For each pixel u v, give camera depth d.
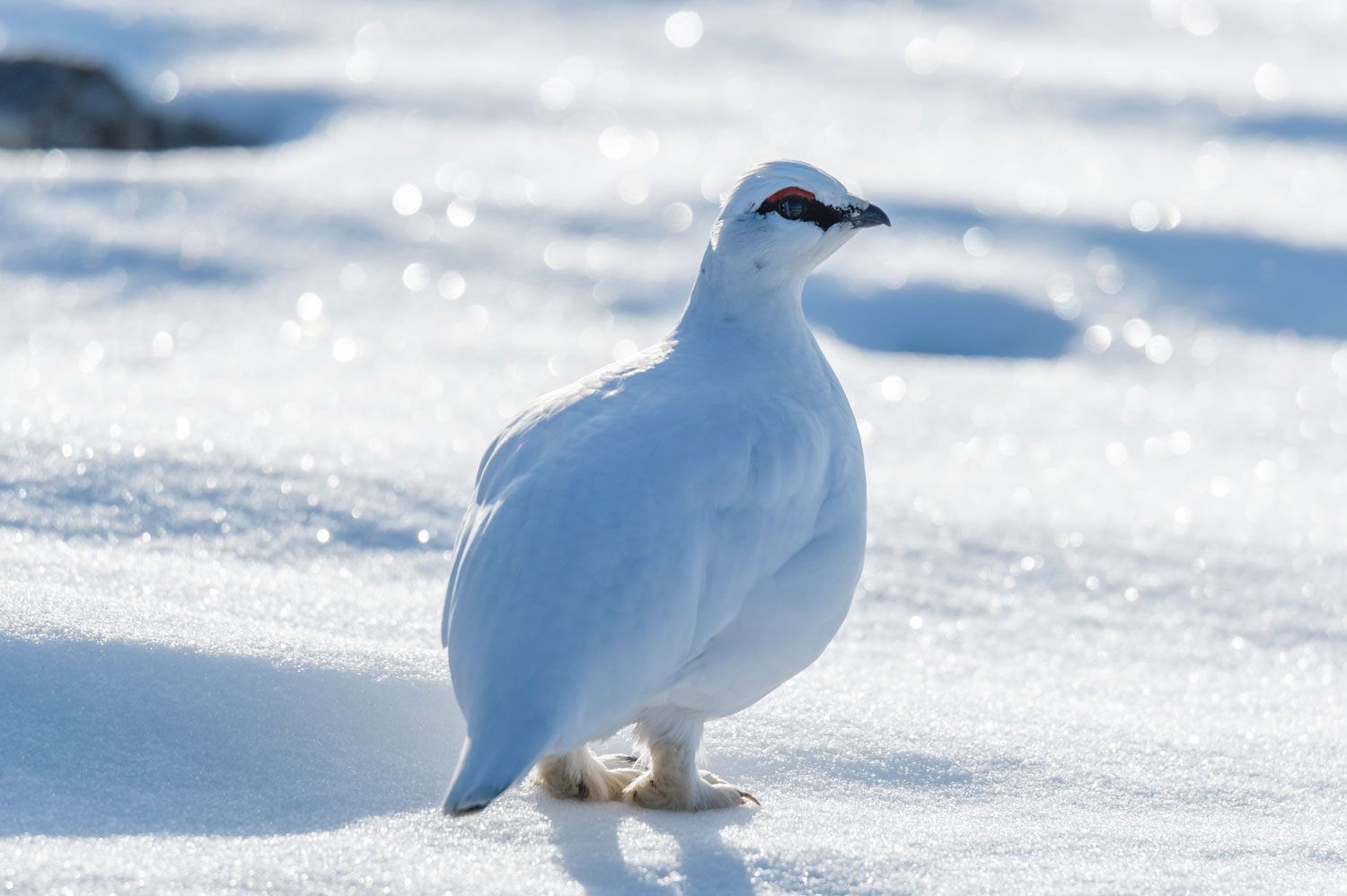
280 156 24.84
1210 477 13.12
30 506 8.60
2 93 25.77
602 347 16.09
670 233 21.44
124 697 6.04
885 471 12.48
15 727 5.77
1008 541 10.61
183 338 15.23
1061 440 14.17
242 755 5.89
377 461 10.37
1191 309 20.19
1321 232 23.28
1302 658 8.77
